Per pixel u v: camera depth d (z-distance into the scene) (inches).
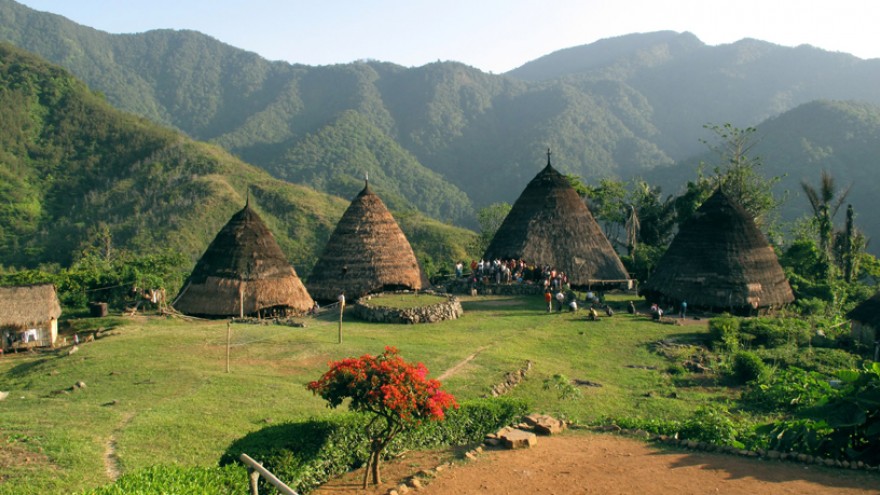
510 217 1620.3
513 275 1505.9
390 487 437.7
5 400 665.0
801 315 1269.7
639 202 2332.7
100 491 336.5
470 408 574.6
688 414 729.6
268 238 1306.6
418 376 443.8
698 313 1253.7
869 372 470.9
